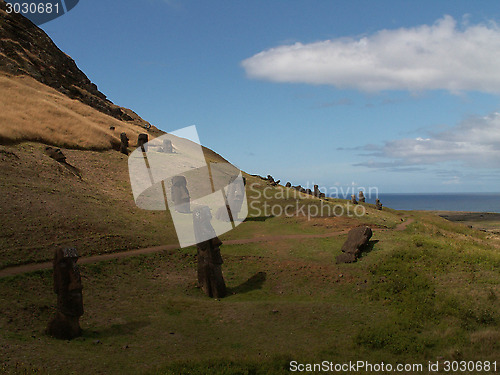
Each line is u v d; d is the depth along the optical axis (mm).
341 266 29141
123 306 22688
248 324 20828
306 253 32406
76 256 18984
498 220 104062
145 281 26484
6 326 18312
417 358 17344
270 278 28078
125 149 61062
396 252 29672
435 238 35344
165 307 22953
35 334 18125
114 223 34375
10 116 53312
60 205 34781
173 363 15680
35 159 44094
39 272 24188
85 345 17531
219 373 14867
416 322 20453
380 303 23656
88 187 42812
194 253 31359
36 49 104250
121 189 46219
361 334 19078
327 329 20297
